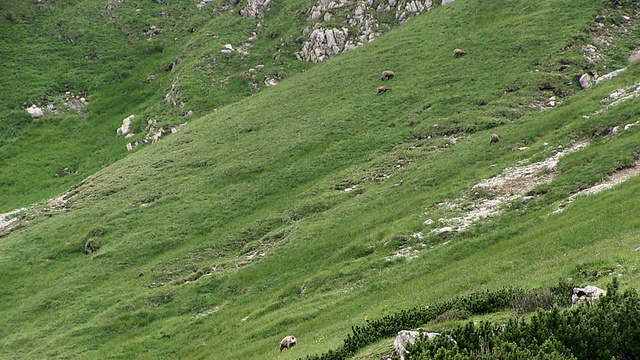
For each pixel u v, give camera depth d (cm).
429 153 6000
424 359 1580
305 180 6344
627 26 7944
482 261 3394
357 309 3497
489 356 1556
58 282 5647
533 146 5053
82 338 4631
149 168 7512
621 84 5556
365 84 8094
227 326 4203
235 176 6731
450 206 4538
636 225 2881
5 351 4712
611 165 4012
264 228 5597
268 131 7619
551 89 6638
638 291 1992
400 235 4328
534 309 2188
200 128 8419
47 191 9088
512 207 4116
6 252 6347
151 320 4719
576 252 2872
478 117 6366
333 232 4947
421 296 3159
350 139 6862
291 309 3972
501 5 9125
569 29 7775
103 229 6247
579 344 1576
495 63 7556
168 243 5809
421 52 8512
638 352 1569
